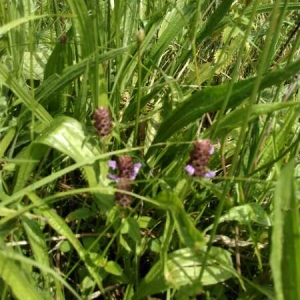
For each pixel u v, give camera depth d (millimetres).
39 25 399
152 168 320
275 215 170
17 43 328
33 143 271
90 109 357
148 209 299
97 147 282
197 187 320
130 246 283
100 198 265
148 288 259
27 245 285
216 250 263
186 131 333
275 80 262
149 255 300
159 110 359
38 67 373
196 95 288
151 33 371
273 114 309
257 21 482
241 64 416
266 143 333
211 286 275
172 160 328
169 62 441
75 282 286
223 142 287
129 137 353
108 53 295
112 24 373
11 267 223
